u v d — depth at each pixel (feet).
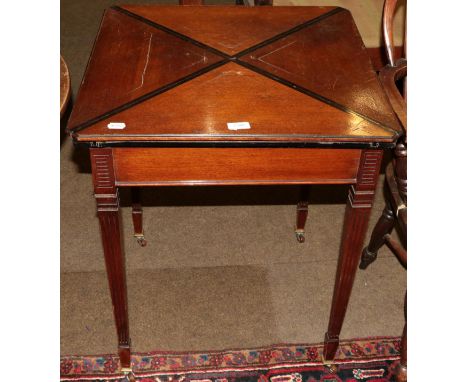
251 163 3.76
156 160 3.69
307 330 5.57
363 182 3.88
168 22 4.81
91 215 6.78
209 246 6.46
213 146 3.56
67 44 9.69
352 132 3.60
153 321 5.59
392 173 5.14
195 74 4.13
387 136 3.59
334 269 6.23
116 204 3.90
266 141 3.56
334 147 3.62
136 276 6.05
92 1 11.23
